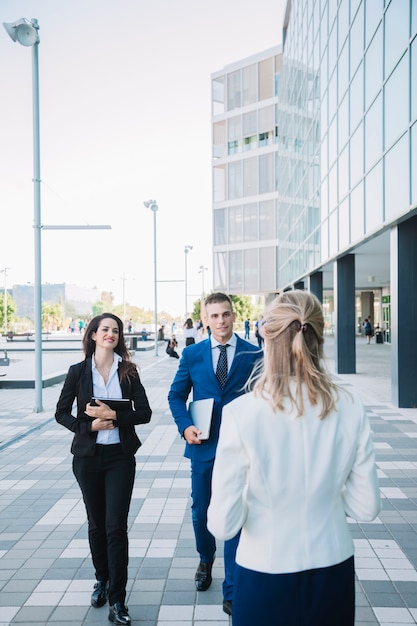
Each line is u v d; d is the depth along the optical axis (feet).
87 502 9.53
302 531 4.73
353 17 39.37
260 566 4.70
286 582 4.61
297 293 5.26
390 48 30.55
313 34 58.90
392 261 32.32
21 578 10.94
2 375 49.44
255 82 131.75
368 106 35.45
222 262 136.87
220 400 9.45
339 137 44.98
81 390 9.46
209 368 9.59
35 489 17.06
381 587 10.41
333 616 4.65
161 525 13.80
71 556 12.00
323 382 4.93
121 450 9.30
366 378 46.88
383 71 31.94
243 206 133.39
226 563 8.96
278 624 4.60
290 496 4.75
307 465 4.77
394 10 29.68
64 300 391.65
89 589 10.45
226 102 137.69
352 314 50.11
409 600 9.91
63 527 13.76
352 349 50.52
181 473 18.67
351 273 49.55
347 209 41.98
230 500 4.80
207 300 9.83
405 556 11.85
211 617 9.34
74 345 114.42
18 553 12.19
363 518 4.99
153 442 23.59
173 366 64.13
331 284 100.83
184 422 9.34
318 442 4.84
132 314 420.77
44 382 44.37
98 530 9.64
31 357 83.25
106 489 9.29
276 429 4.82
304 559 4.64
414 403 31.68
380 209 32.89
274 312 5.13
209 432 9.29
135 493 16.48
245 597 4.75
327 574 4.65
